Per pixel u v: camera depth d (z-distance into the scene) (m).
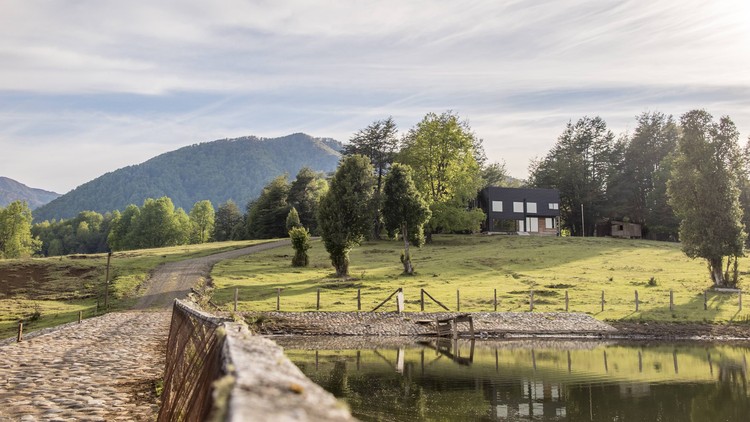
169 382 12.50
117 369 19.47
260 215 141.50
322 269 71.31
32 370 18.62
